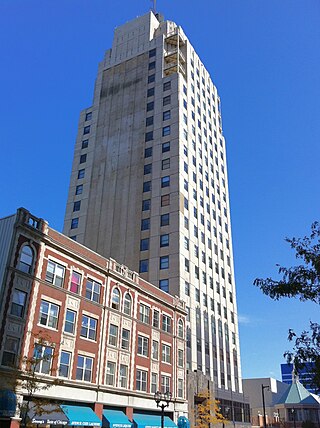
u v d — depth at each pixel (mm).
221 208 82812
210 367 61312
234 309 76125
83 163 78625
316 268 15781
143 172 70938
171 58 83125
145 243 64500
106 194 72500
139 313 44875
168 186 67125
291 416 98625
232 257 82250
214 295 69500
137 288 45094
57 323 33875
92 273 39094
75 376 34344
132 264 63812
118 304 41812
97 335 37906
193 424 50031
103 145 78125
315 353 15281
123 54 86625
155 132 73625
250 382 118000
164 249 62375
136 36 86938
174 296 53594
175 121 72312
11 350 29391
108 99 83062
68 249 36438
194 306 61469
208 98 90562
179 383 49625
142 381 42750
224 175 89188
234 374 68875
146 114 76562
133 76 82500
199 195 73438
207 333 63500
